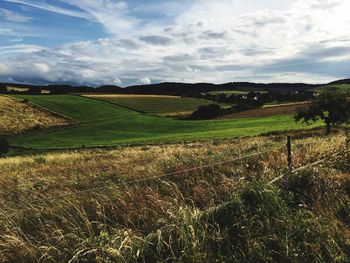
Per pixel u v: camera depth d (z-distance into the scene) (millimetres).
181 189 7832
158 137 81438
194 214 5684
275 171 8273
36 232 6496
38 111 119500
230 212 5828
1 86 173500
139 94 195000
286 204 6070
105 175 11414
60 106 128250
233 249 5086
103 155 29844
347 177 7535
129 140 81562
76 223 6258
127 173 10953
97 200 7297
